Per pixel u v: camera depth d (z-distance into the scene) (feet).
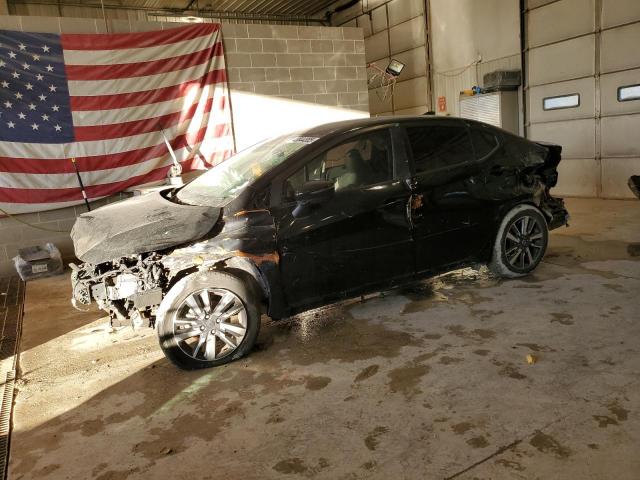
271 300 11.50
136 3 46.42
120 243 10.58
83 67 22.21
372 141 12.73
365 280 12.61
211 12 50.26
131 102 23.29
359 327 12.84
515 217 14.73
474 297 14.26
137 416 9.63
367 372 10.44
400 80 45.70
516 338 11.41
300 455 7.98
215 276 11.02
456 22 38.93
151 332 14.17
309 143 12.25
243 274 11.64
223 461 8.02
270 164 12.14
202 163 25.32
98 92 22.61
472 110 36.06
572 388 9.17
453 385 9.62
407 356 11.00
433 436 8.13
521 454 7.52
